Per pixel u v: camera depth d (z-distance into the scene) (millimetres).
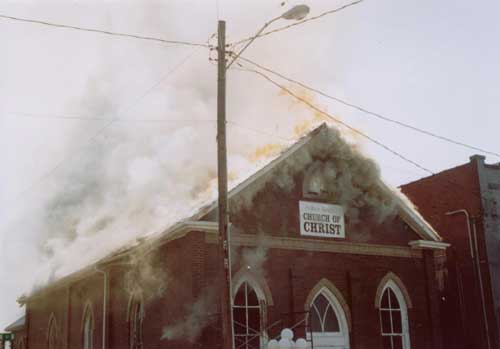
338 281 20844
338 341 20500
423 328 22500
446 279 26234
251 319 18953
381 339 21281
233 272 18781
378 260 22062
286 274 19812
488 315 24625
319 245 20703
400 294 22422
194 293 17656
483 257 25062
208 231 18266
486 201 25516
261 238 19469
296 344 17172
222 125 14852
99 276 23859
